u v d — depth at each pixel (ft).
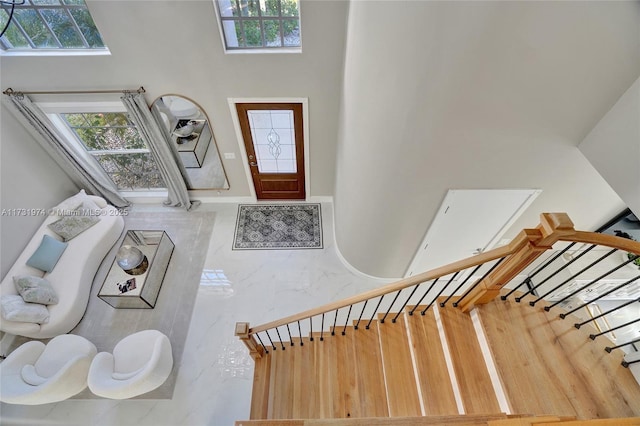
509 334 7.40
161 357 9.84
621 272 11.71
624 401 6.40
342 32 10.60
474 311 7.94
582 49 6.32
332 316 12.63
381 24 7.00
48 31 10.86
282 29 10.94
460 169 8.86
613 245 5.61
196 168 15.20
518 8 5.83
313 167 15.07
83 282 12.64
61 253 12.91
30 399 8.70
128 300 12.37
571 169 9.01
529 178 9.23
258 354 10.03
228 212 16.29
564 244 12.52
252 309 12.80
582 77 6.75
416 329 8.44
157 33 10.62
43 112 12.73
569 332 7.33
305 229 15.57
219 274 13.87
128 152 14.97
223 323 12.39
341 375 9.04
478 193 9.61
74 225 13.46
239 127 13.47
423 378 7.64
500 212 10.38
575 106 7.29
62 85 11.93
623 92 6.89
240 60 11.31
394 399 7.84
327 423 6.40
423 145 8.23
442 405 7.27
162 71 11.63
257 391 9.43
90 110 12.86
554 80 6.84
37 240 13.05
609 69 6.59
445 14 6.05
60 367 10.05
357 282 13.64
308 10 10.07
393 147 8.48
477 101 7.25
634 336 11.55
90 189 15.75
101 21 10.27
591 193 9.96
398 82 7.30
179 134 13.80
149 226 15.65
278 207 16.47
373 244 11.91
